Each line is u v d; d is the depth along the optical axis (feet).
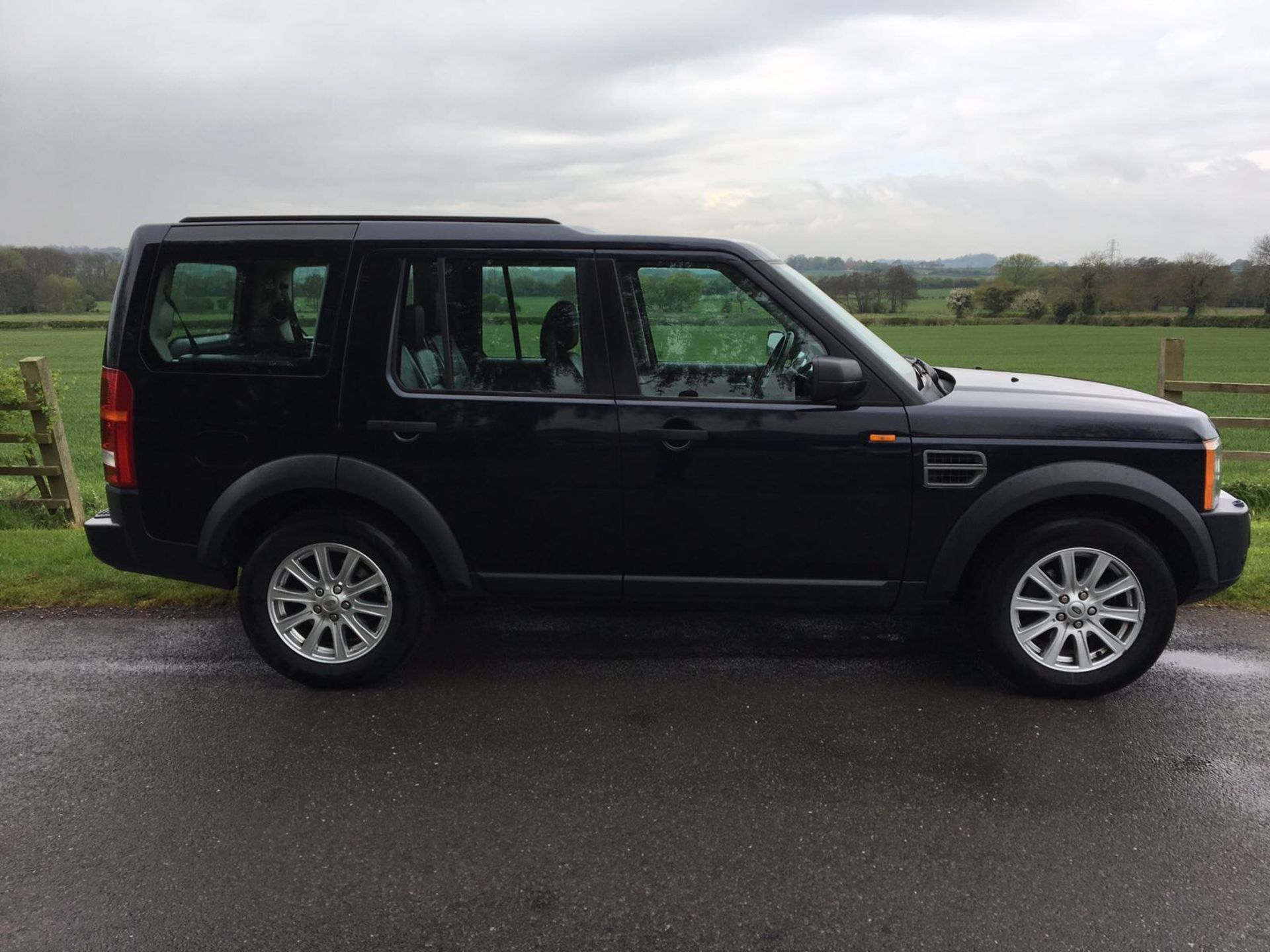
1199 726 11.72
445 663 14.02
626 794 10.19
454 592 12.78
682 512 12.34
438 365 12.44
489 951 7.67
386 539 12.59
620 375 12.28
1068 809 9.80
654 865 8.87
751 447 12.10
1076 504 12.46
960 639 15.01
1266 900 8.25
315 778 10.56
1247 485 28.96
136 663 13.99
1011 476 12.00
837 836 9.32
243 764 10.90
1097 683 12.35
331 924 8.02
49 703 12.57
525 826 9.55
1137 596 12.17
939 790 10.20
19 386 23.59
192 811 9.85
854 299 176.14
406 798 10.11
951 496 12.06
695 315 12.28
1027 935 7.80
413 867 8.85
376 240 12.39
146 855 9.05
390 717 12.16
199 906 8.27
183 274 12.50
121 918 8.09
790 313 12.19
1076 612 12.34
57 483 24.25
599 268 12.25
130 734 11.66
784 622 15.81
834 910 8.18
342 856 9.02
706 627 15.60
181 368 12.57
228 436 12.51
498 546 12.64
